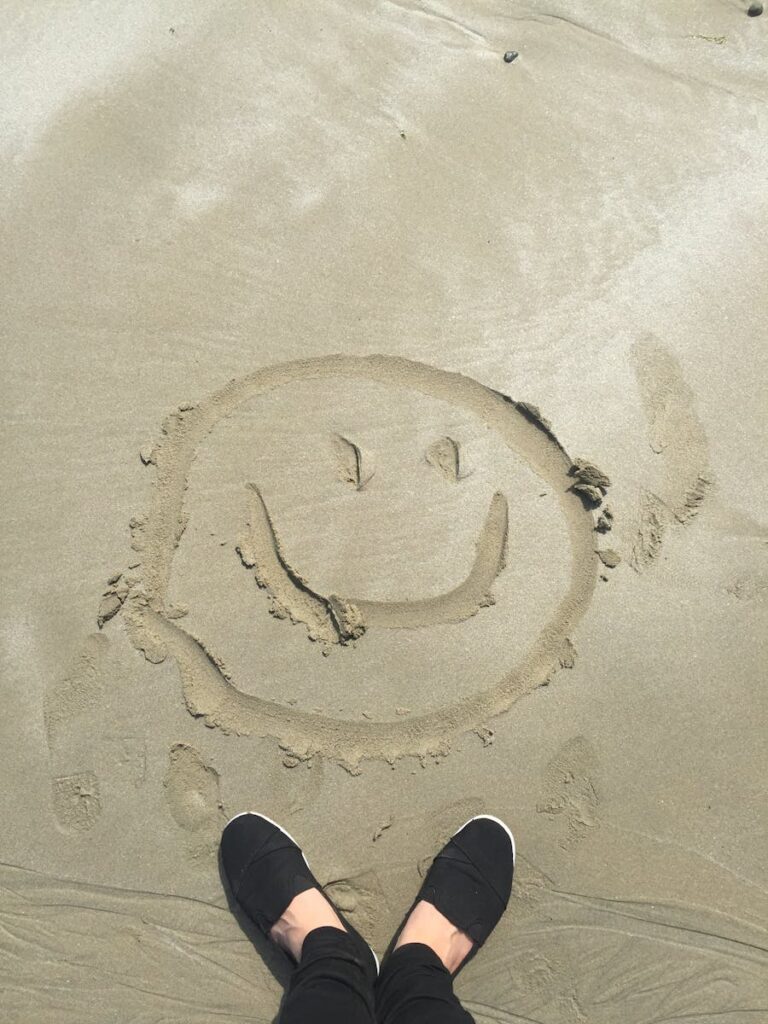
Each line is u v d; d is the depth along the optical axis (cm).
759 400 113
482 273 115
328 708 104
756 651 106
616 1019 98
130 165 116
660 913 100
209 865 100
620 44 123
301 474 109
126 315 112
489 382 112
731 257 117
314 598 106
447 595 107
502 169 119
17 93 117
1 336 111
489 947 100
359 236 115
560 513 109
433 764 103
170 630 105
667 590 107
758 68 123
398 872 101
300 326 113
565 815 102
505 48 123
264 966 99
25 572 105
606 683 105
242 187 116
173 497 108
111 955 98
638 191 119
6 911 99
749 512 110
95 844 100
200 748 102
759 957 99
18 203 114
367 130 119
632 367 113
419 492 109
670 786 103
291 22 121
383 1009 91
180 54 119
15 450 108
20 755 101
